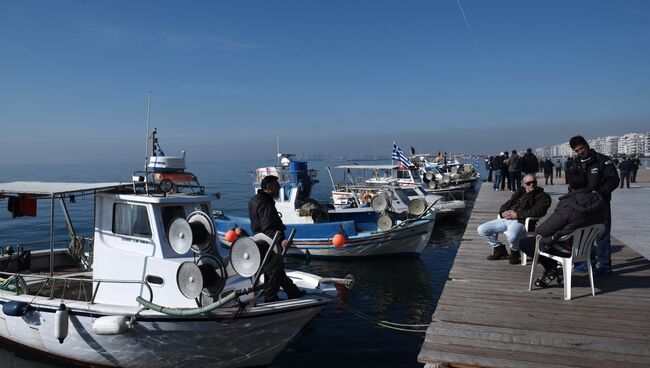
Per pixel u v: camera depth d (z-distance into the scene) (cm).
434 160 3884
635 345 422
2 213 2462
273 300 631
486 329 465
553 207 1406
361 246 1338
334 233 1360
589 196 535
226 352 632
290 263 1366
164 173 781
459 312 513
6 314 680
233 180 6038
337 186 2327
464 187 2700
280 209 1482
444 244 1659
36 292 750
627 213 1359
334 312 930
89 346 639
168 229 647
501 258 756
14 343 722
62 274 841
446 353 416
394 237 1331
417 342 779
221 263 582
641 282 611
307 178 1733
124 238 662
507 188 2364
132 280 629
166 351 621
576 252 549
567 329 461
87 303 634
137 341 617
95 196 689
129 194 686
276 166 1780
